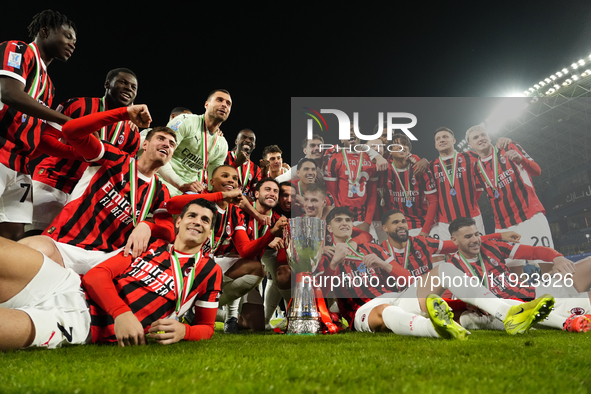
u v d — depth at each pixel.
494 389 0.84
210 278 2.16
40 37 2.62
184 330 1.84
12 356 1.33
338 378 0.96
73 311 1.74
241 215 3.55
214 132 4.08
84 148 2.31
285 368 1.08
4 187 2.32
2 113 2.31
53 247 2.15
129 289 1.94
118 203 2.42
